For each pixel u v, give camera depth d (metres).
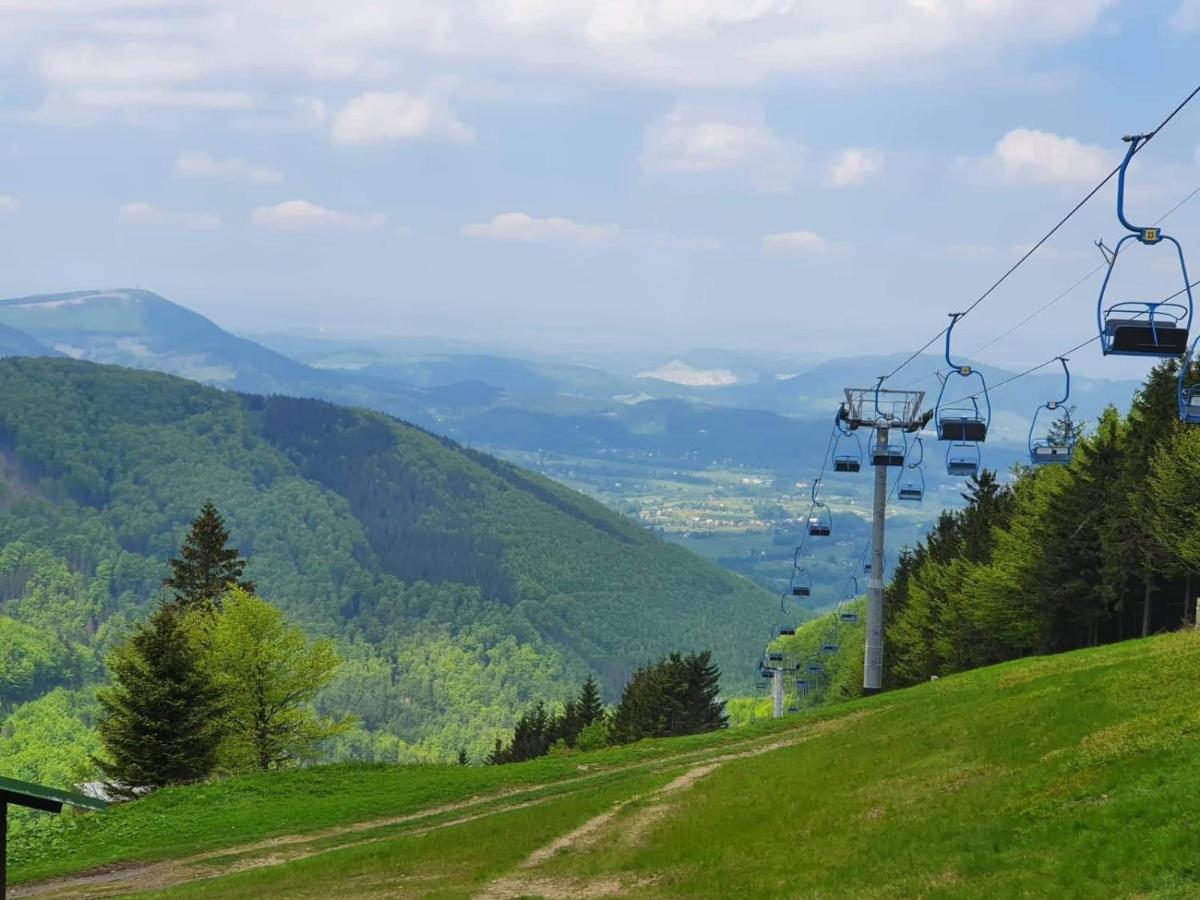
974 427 57.34
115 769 70.75
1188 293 29.27
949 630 93.19
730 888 23.78
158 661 71.44
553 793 48.22
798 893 21.86
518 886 28.09
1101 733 26.38
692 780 42.53
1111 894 17.39
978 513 107.31
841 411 64.62
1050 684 37.09
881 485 64.81
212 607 87.62
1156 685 29.80
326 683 79.81
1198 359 36.34
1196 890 16.52
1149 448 69.94
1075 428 87.50
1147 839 18.81
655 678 150.12
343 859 35.88
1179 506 62.44
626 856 29.55
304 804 52.66
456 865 32.28
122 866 43.34
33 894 39.12
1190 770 21.44
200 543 97.31
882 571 64.69
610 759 54.88
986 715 34.53
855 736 41.34
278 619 78.69
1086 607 75.00
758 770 39.72
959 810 24.41
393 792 52.97
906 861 21.88
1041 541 75.94
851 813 27.64
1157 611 79.94
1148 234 27.52
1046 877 18.78
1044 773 25.00
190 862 42.81
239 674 77.19
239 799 55.00
